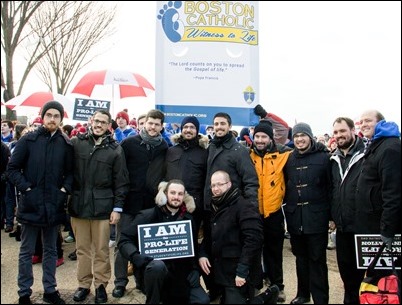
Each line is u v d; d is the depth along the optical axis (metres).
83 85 6.47
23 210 4.19
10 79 12.68
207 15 4.90
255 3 5.01
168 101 4.94
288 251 6.36
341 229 4.05
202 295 4.02
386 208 3.62
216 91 4.95
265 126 4.55
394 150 3.63
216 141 4.46
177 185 4.13
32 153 4.22
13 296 4.44
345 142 4.13
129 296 4.50
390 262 3.77
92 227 4.43
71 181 4.37
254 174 4.32
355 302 4.12
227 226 4.06
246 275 3.93
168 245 4.11
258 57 5.02
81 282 4.44
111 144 4.48
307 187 4.22
